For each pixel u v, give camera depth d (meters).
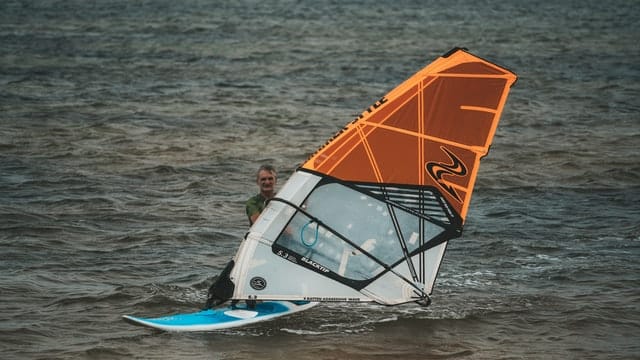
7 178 67.81
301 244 40.44
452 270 48.75
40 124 91.00
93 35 199.50
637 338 39.59
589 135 89.62
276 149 81.62
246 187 67.38
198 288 45.62
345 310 42.66
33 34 197.88
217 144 83.19
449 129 40.50
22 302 42.81
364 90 123.38
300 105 108.88
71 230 55.03
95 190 64.88
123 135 86.19
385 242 40.78
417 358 37.38
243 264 40.28
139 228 56.00
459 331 40.41
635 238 54.62
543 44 191.12
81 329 39.84
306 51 174.12
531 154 79.69
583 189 67.31
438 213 40.81
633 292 45.19
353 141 40.44
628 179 70.69
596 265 49.34
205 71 140.88
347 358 37.22
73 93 113.69
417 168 40.62
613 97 116.50
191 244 53.16
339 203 40.56
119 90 117.81
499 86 40.41
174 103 107.69
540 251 52.09
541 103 111.31
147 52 167.25
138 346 38.03
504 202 63.38
